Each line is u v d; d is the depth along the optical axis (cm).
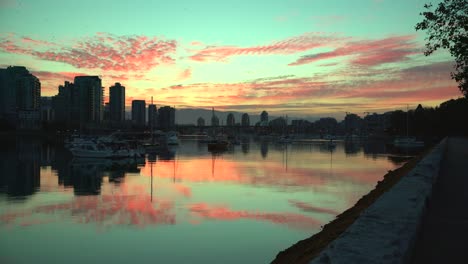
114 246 2478
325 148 16700
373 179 5744
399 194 1340
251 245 2478
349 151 14062
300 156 11219
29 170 7100
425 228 1085
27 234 2748
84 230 2861
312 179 5734
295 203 3822
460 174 2333
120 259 2242
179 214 3362
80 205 3794
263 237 2658
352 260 663
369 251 714
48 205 3791
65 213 3419
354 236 822
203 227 2925
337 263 650
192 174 6438
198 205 3766
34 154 11450
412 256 842
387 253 700
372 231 861
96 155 9581
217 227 2914
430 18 2534
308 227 2909
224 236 2672
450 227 1095
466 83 2752
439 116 14275
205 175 6291
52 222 3092
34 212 3462
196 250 2389
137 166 7956
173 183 5347
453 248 902
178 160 9550
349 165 8156
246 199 4062
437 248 903
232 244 2492
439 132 14950
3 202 3950
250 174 6419
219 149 14562
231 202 3891
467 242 952
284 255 1792
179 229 2875
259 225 2966
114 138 14925
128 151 9850
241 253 2328
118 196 4322
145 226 2952
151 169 7312
